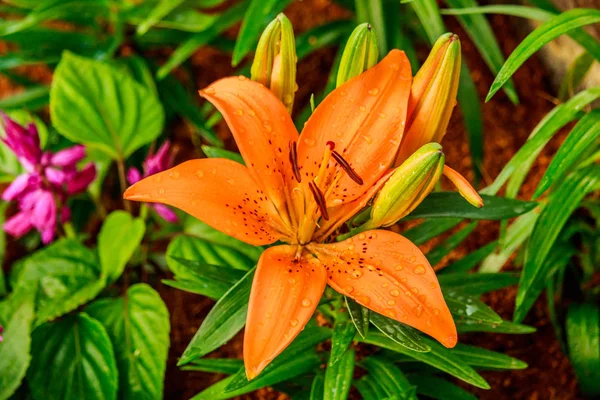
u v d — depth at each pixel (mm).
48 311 840
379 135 670
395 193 645
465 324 748
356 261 657
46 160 862
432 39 854
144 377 835
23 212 887
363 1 903
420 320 635
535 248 758
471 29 880
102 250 874
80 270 881
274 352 618
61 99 894
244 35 838
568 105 744
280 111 673
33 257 884
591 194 873
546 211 760
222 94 671
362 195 674
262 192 675
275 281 636
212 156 739
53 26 1169
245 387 742
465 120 898
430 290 639
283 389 793
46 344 838
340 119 673
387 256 653
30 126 857
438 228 756
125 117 907
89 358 833
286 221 682
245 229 663
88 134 904
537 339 878
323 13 1117
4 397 822
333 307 753
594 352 826
